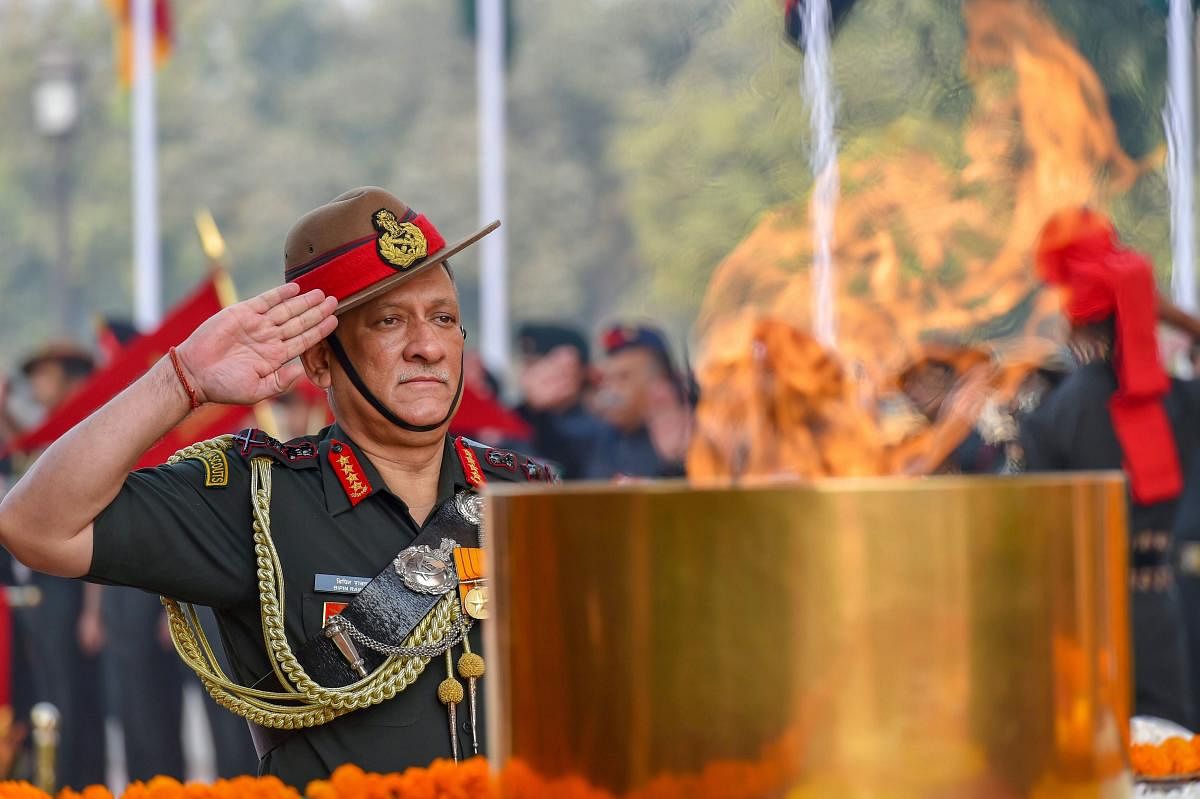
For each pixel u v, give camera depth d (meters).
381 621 5.70
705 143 46.31
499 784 3.62
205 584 5.69
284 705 5.69
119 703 18.98
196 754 21.97
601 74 77.69
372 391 5.87
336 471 5.91
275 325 5.55
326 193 81.31
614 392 19.59
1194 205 24.66
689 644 3.26
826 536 3.20
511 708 3.55
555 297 76.94
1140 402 12.45
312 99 82.38
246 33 83.25
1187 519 16.62
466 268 78.81
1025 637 3.25
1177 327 12.87
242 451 5.89
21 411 21.34
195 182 81.00
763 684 3.22
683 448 19.30
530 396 21.16
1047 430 12.66
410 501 6.00
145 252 33.00
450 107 82.00
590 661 3.35
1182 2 24.20
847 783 3.20
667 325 55.38
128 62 33.31
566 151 78.31
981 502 3.22
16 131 81.56
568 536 3.37
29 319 83.00
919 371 14.05
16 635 18.89
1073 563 3.32
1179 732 5.95
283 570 5.76
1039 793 3.27
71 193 82.00
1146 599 12.70
